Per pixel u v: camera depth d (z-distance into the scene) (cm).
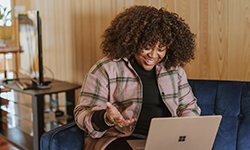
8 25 279
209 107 130
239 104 123
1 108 239
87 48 223
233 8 146
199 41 161
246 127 118
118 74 116
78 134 111
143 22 107
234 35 147
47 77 268
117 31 116
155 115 118
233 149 121
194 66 166
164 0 171
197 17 160
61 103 220
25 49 216
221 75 155
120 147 105
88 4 216
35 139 186
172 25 113
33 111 184
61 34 246
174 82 123
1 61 314
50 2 253
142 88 115
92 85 112
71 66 240
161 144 83
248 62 144
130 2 188
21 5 289
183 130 82
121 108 118
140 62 113
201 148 89
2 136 219
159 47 107
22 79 252
